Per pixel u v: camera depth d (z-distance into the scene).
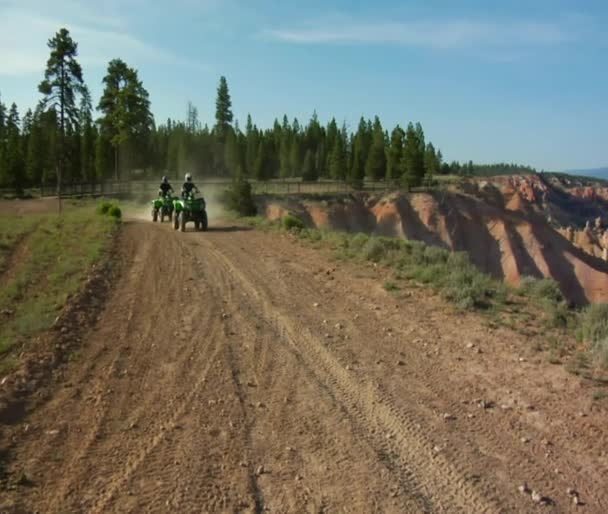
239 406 6.53
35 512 4.50
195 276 13.76
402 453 5.42
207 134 104.75
